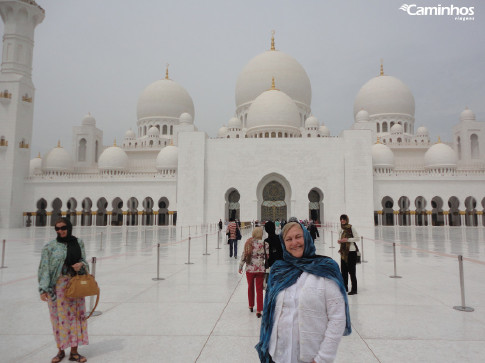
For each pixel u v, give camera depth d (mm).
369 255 18484
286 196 56656
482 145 65000
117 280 11836
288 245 3623
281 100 63250
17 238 32031
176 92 78000
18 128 55656
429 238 30891
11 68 55688
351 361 5395
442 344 6082
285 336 3350
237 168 56719
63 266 5746
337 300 3311
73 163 67125
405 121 73562
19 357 5637
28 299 9344
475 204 62344
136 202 68875
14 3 54438
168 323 7293
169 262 16156
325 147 55938
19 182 56344
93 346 6078
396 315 7789
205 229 48344
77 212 58500
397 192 56219
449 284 11109
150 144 71625
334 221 54281
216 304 8789
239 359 5488
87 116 71688
